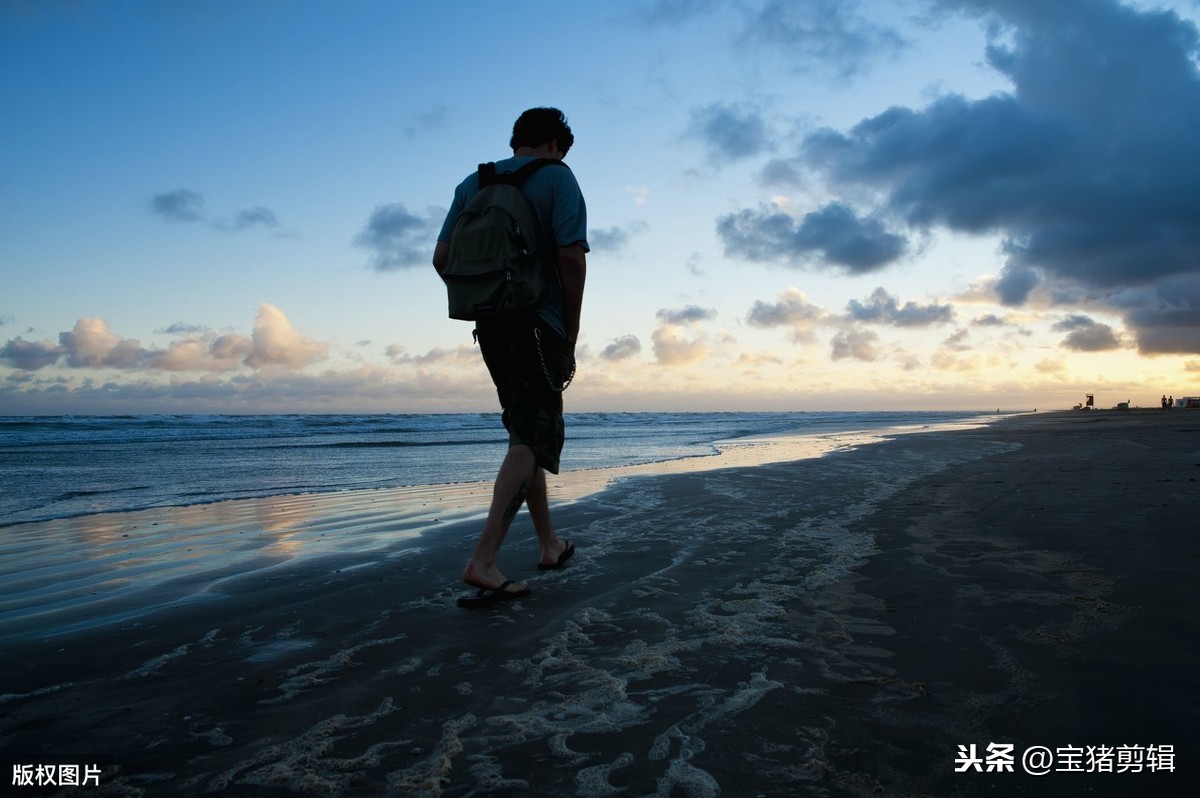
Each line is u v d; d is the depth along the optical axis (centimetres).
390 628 226
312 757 141
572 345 286
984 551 308
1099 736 143
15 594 279
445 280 270
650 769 133
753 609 234
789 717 154
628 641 206
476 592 270
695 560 311
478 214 268
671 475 683
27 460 1073
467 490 662
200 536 412
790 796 124
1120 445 957
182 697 173
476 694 170
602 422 4234
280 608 254
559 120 295
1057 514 393
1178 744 139
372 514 500
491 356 282
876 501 473
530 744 144
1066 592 240
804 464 770
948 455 864
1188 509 393
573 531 391
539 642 208
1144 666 176
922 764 134
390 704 166
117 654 206
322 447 1456
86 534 423
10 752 145
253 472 876
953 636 202
